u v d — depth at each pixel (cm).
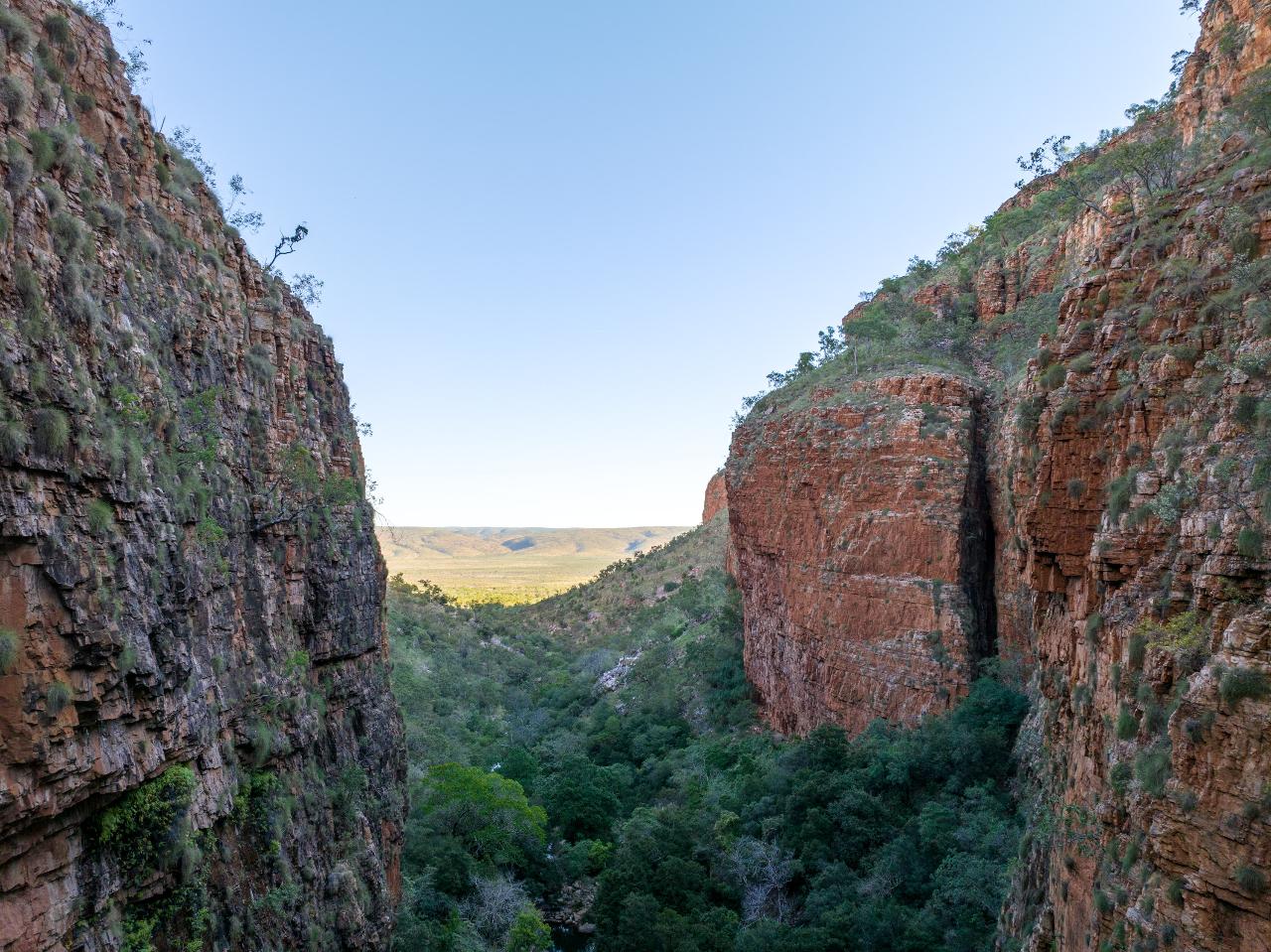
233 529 2547
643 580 15200
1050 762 2686
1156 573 1900
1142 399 2081
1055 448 2348
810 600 6475
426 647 11206
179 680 1900
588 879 5688
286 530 3078
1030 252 7919
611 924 4453
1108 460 2230
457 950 4097
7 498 1407
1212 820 1436
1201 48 4772
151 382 2041
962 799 4578
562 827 6225
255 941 2228
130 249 2169
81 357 1708
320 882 2780
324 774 3206
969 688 5191
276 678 2741
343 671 3625
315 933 2594
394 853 3872
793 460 6831
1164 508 1872
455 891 4791
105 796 1644
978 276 8338
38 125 1811
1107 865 1811
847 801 4803
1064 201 8006
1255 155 2127
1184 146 4216
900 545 5744
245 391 2900
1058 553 2366
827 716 6141
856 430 6312
